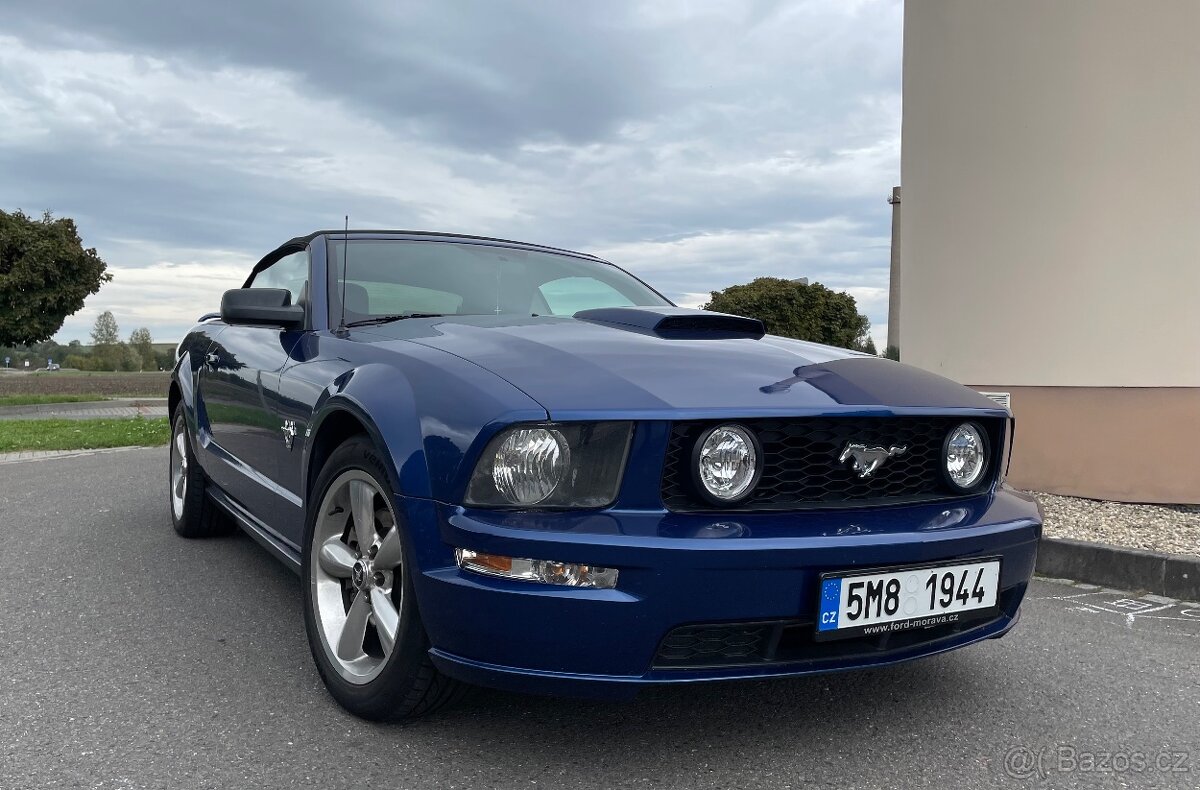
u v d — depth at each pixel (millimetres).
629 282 3572
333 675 2248
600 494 1813
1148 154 5035
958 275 5859
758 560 1776
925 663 2734
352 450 2188
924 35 6043
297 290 3186
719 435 1862
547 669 1772
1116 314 5184
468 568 1811
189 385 4090
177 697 2326
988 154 5656
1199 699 2469
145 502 5328
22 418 14211
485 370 2006
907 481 2137
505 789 1851
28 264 19484
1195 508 5000
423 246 3266
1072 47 5258
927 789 1903
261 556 3916
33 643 2750
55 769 1908
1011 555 2152
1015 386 5598
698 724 2211
